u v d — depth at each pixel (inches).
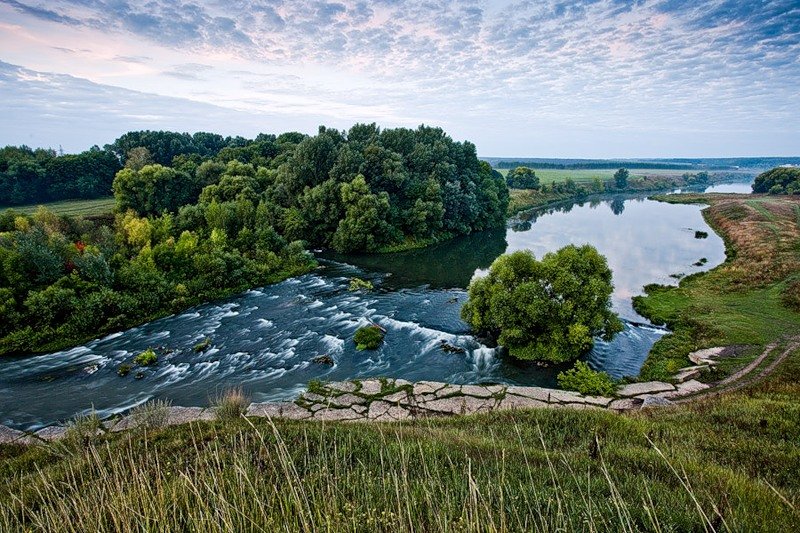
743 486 347.6
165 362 1016.9
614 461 424.8
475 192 3159.5
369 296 1520.7
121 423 641.6
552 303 998.4
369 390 776.3
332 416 676.7
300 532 245.8
